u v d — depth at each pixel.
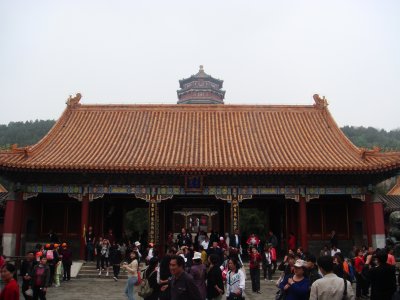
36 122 146.75
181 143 40.91
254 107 47.97
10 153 36.25
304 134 43.06
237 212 37.09
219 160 36.56
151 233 36.84
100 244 33.47
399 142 147.12
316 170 34.62
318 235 39.72
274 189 37.41
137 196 37.38
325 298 9.54
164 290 13.13
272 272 31.95
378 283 12.31
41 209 40.16
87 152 38.19
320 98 48.06
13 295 11.12
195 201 47.38
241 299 13.86
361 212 38.00
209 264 15.44
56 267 27.91
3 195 44.66
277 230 45.25
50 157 36.78
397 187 53.81
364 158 36.53
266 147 40.03
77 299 22.88
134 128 44.25
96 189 37.28
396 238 36.28
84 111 47.31
